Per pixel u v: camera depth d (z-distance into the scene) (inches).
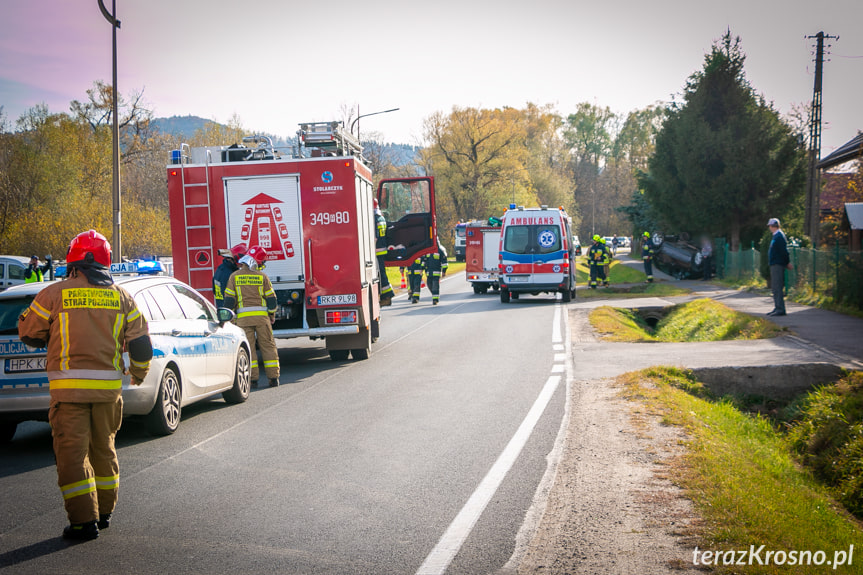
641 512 270.4
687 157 2044.8
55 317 267.0
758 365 579.8
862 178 1831.9
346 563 235.0
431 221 1061.8
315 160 672.4
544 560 230.8
